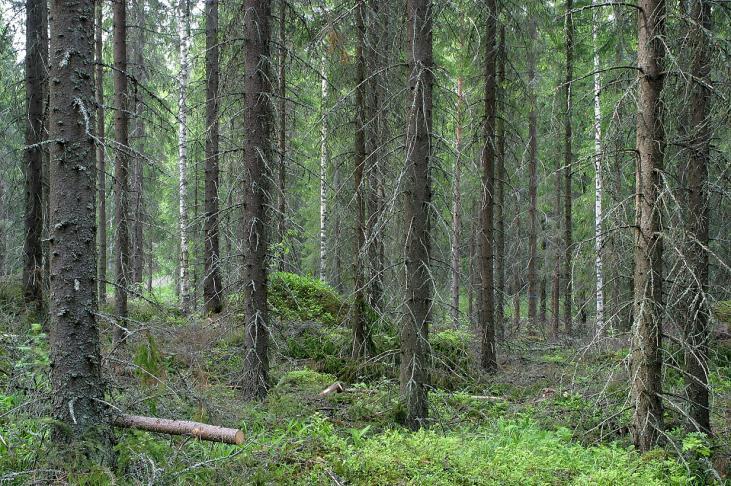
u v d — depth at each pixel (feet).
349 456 18.61
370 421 26.63
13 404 18.80
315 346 42.73
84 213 15.87
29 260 39.42
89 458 14.93
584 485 18.13
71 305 15.57
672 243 21.20
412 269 26.09
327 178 50.42
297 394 31.63
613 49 36.65
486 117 43.96
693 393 25.63
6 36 38.17
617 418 26.68
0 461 14.74
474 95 47.50
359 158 39.86
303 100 42.16
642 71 23.13
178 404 21.38
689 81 21.49
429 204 25.88
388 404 28.32
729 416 28.27
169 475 15.35
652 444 23.15
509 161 50.29
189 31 58.23
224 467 16.69
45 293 39.22
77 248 15.70
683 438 24.26
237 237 34.65
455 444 21.18
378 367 37.83
